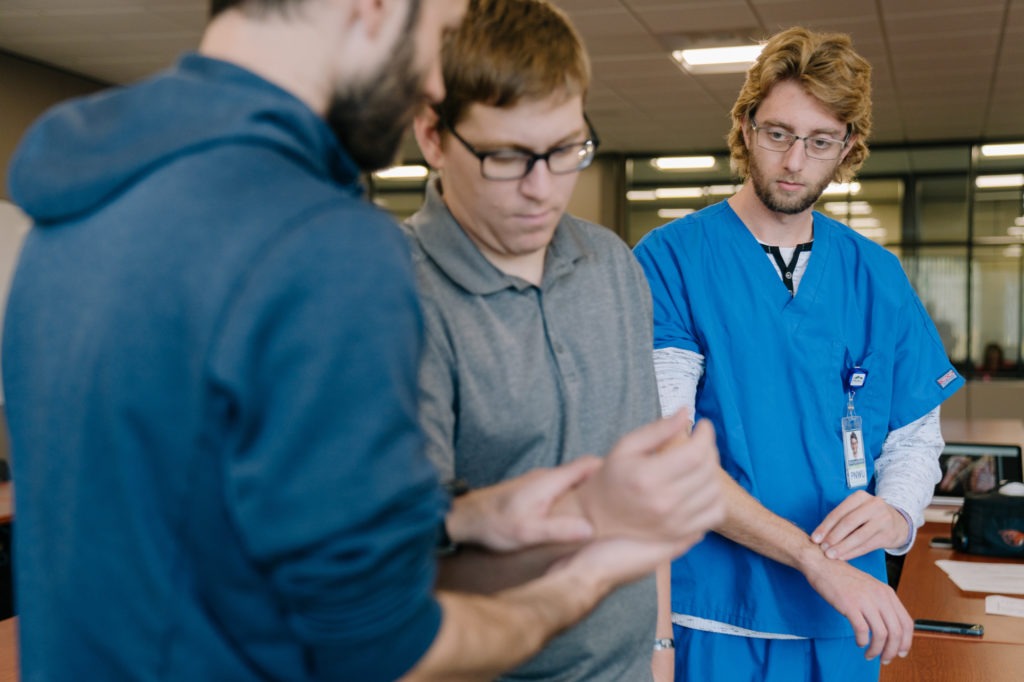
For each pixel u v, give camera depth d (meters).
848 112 1.67
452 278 1.00
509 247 0.99
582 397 1.07
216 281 0.55
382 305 0.57
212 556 0.58
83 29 6.23
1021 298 10.00
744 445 1.76
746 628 1.77
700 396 1.83
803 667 1.77
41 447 0.63
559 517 0.75
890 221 10.31
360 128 0.67
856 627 1.55
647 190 10.80
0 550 3.63
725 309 1.80
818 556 1.60
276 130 0.61
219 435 0.56
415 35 0.66
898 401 1.83
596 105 8.38
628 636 1.11
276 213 0.57
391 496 0.57
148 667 0.59
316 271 0.56
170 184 0.59
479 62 0.87
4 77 6.87
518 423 1.01
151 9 5.78
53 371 0.61
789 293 1.79
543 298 1.06
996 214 10.02
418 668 0.61
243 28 0.65
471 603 0.67
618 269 1.17
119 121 0.63
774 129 1.70
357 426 0.55
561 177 0.93
